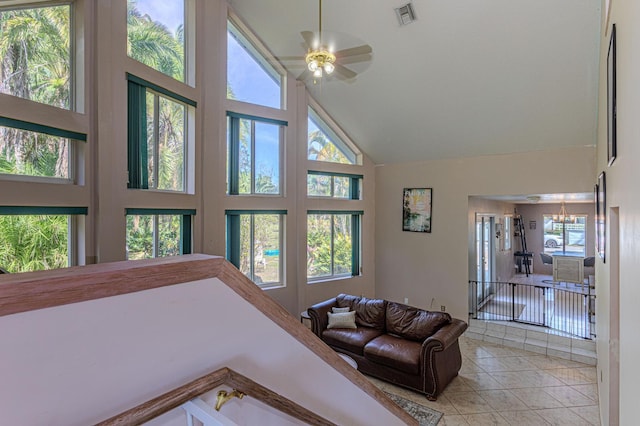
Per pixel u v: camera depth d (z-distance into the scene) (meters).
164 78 3.98
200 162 4.58
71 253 3.16
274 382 0.89
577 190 5.20
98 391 0.59
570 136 5.09
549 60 4.23
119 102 3.44
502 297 7.66
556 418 3.60
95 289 0.58
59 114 2.93
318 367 1.02
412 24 4.35
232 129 5.26
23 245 2.79
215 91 4.76
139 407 0.61
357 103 6.05
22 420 0.51
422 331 4.51
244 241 5.61
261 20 5.01
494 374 4.57
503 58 4.39
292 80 6.02
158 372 0.67
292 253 6.12
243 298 0.82
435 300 6.55
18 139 2.71
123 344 0.61
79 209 3.11
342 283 6.89
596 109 4.58
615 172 2.31
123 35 3.46
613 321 2.66
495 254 7.94
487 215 7.43
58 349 0.54
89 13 3.15
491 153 5.91
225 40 4.92
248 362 0.83
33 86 2.79
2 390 0.49
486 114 5.27
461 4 3.95
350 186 7.15
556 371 4.63
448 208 6.42
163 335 0.67
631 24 1.67
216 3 4.75
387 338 4.68
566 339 5.20
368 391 1.21
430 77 5.02
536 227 10.94
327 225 6.82
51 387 0.53
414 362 4.03
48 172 2.94
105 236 3.30
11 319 0.49
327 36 4.75
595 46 3.91
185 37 4.44
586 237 10.18
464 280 6.22
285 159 6.01
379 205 7.36
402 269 7.00
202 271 0.74
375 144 6.85
